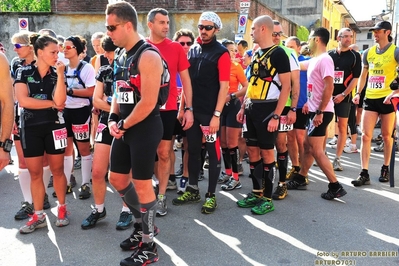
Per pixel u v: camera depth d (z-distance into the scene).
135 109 2.68
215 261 3.07
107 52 4.00
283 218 3.96
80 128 4.45
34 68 3.45
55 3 12.15
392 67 4.86
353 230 3.65
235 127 4.88
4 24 12.17
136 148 2.81
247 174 5.72
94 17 12.05
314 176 5.63
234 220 3.92
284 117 4.20
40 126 3.46
